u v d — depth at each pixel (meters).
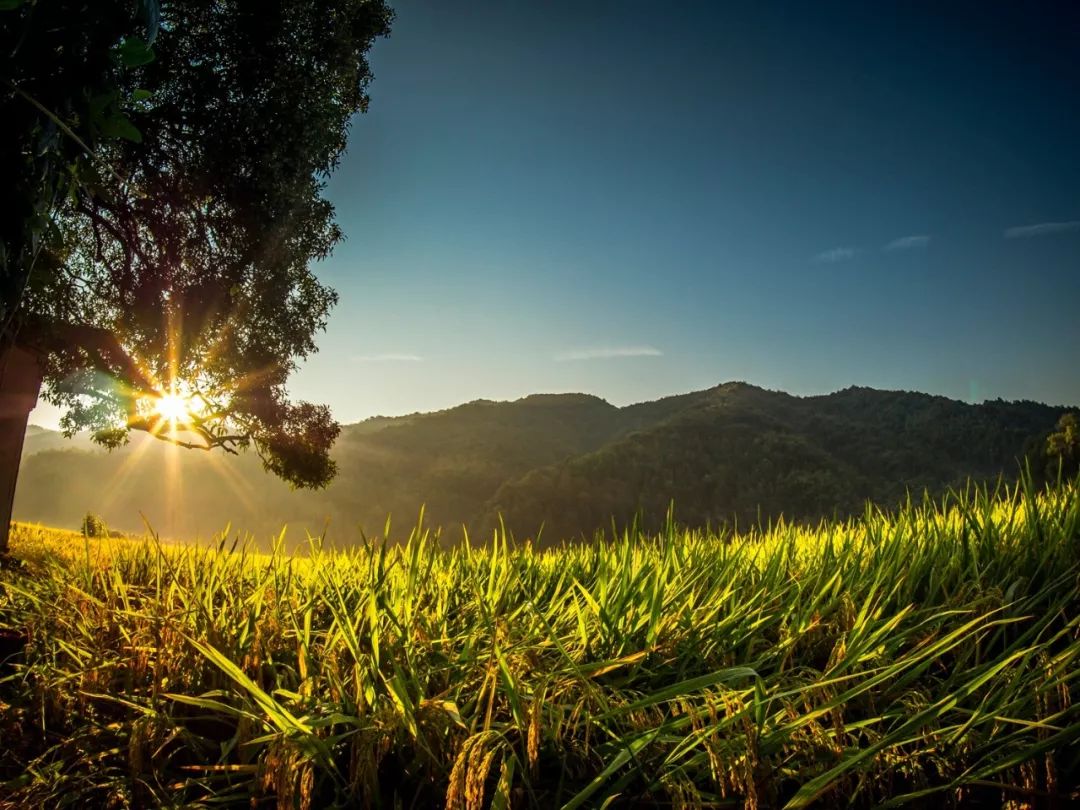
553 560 4.05
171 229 13.45
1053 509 3.35
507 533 3.41
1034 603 2.57
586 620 2.67
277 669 2.70
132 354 14.45
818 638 2.57
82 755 2.32
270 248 13.72
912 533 3.38
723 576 2.94
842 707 2.02
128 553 4.73
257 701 2.03
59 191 2.39
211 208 13.66
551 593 3.52
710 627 2.52
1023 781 1.74
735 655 2.54
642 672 2.37
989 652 2.45
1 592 4.06
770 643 2.63
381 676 2.10
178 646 2.76
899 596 2.86
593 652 2.48
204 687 2.59
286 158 13.05
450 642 2.48
